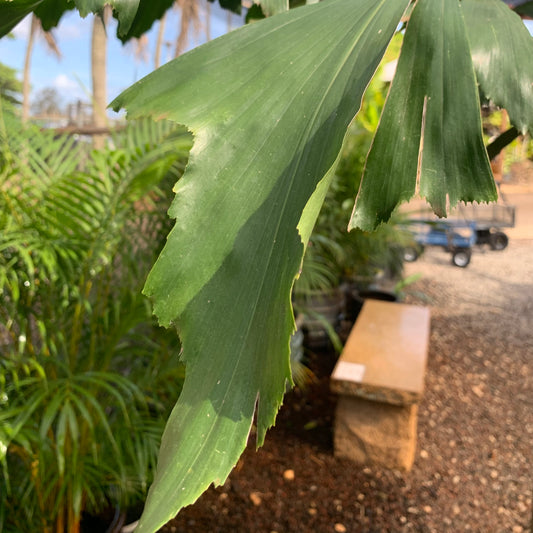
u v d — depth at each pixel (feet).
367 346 8.94
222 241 1.29
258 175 1.35
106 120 5.64
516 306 16.30
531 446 9.11
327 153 1.24
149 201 6.10
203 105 1.51
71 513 5.51
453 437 9.33
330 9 1.65
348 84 1.36
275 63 1.54
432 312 15.64
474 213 21.44
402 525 7.31
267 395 1.10
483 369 11.94
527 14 2.51
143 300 5.46
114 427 5.57
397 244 13.92
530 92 1.81
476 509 7.64
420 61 1.56
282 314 1.11
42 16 2.47
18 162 5.07
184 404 1.22
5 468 4.33
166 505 1.12
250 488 7.84
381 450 8.33
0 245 4.51
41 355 5.13
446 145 1.50
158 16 2.56
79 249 4.98
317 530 7.14
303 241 1.11
